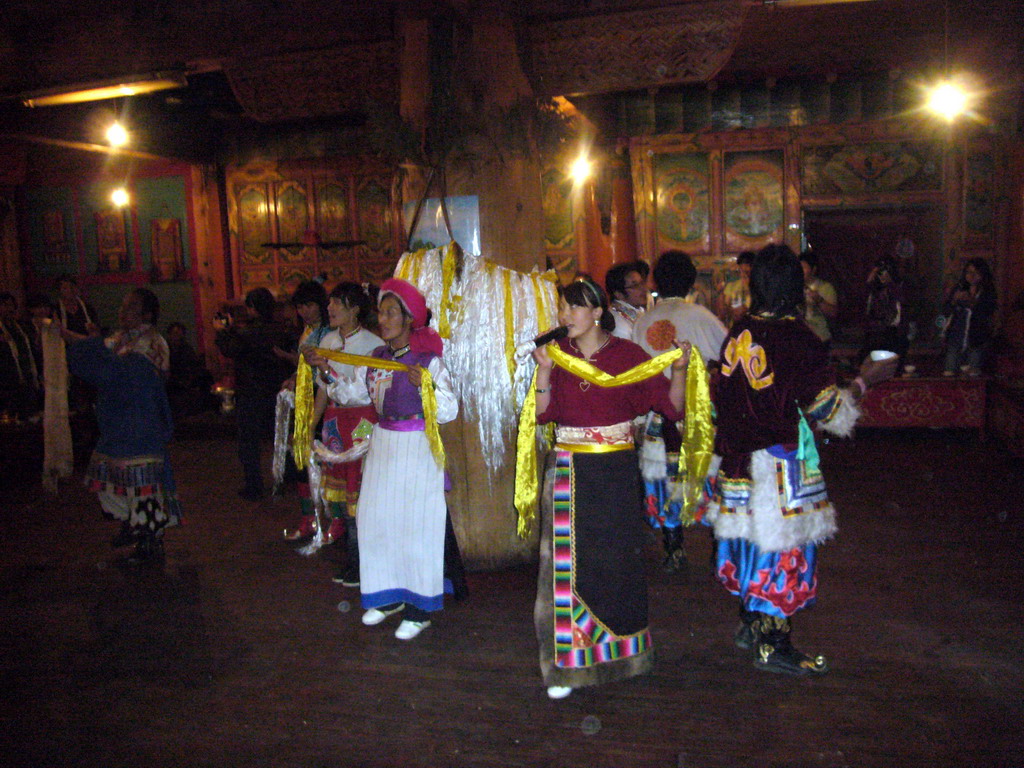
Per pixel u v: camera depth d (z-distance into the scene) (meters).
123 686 3.68
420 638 4.06
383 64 5.41
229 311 12.16
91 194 12.91
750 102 9.53
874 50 8.47
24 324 8.98
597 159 10.27
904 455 7.69
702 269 11.05
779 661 3.51
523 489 3.60
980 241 10.14
